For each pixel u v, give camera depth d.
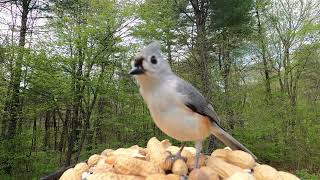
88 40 15.98
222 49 21.81
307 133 21.08
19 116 17.17
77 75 16.22
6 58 16.03
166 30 17.89
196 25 21.88
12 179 17.28
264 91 21.97
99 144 17.39
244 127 20.25
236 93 20.14
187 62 20.36
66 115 19.19
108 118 17.28
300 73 22.95
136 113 17.20
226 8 20.80
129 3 16.33
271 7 22.88
